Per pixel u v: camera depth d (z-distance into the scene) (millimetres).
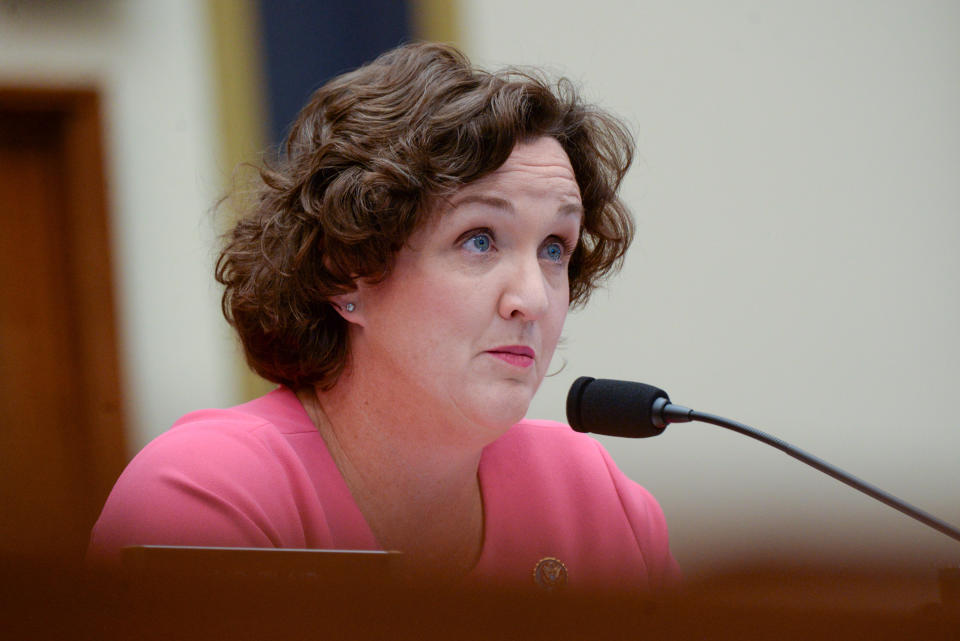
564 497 6469
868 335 14555
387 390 5742
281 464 5680
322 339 5875
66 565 2805
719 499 13609
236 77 14305
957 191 14445
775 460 13906
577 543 6406
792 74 14344
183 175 14484
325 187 5754
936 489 14219
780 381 14500
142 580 2738
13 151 14695
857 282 14531
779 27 14305
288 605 2660
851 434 14477
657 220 14250
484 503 6277
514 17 13945
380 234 5465
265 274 5988
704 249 14359
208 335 14594
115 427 14867
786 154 14406
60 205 14750
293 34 14242
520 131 5609
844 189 14461
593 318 14195
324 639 2645
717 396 14414
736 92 14320
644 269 14258
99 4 14258
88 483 15039
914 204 14492
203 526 5250
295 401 6121
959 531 4824
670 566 6770
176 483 5359
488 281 5492
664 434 13758
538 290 5473
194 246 14539
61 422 15031
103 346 14781
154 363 14703
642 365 14344
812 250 14500
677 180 14281
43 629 2766
